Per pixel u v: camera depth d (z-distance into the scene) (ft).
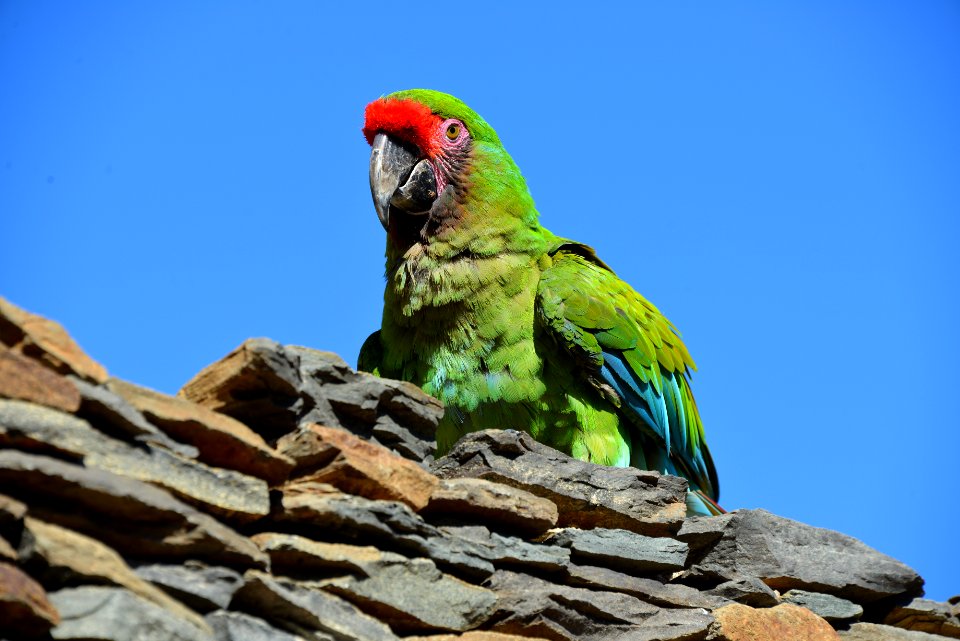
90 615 17.79
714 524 31.07
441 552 25.14
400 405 26.86
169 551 20.20
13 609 16.88
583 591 27.73
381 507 23.99
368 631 22.76
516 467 29.01
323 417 24.80
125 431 20.36
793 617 30.04
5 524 18.08
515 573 26.89
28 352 19.43
